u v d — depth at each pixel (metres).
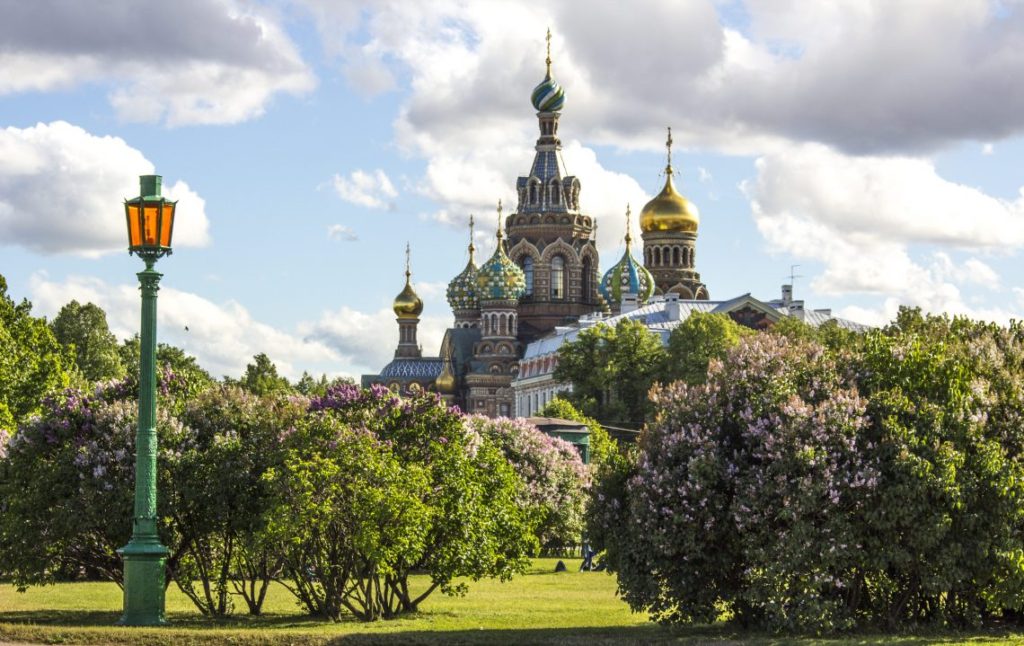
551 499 104.00
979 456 50.34
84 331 187.62
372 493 52.25
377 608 56.91
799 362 53.66
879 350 53.69
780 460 49.62
